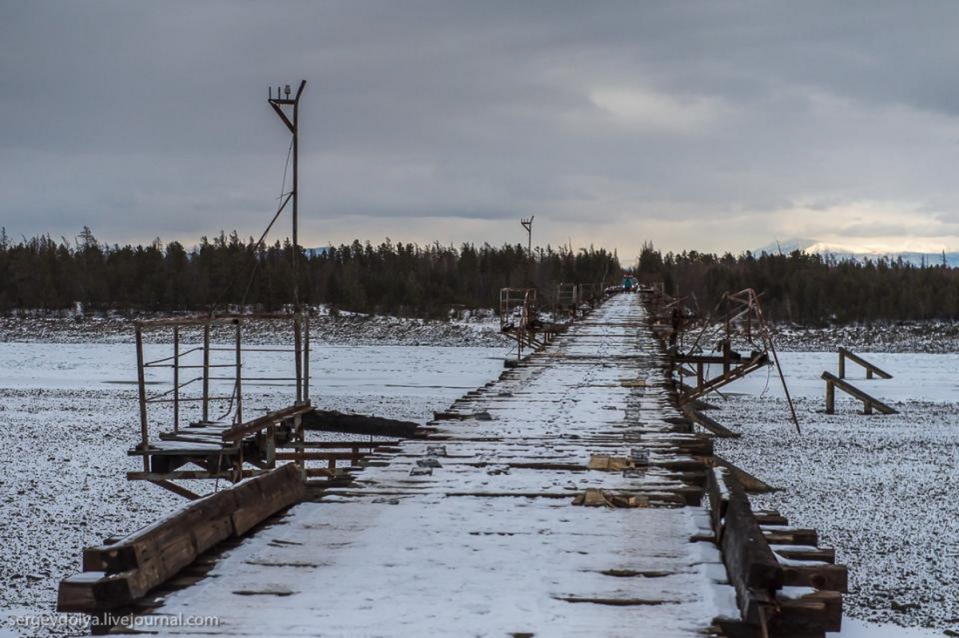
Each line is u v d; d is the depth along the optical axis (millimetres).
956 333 67750
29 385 35344
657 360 19891
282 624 4273
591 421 11109
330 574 5043
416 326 65938
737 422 25359
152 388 34125
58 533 14070
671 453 8859
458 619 4367
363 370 41000
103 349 55844
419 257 115438
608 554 5434
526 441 9594
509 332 30250
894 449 21156
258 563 5234
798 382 36688
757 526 4738
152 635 4117
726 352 21188
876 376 39656
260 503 6105
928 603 10508
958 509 15258
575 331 29500
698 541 5703
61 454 20562
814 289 86500
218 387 33906
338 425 20969
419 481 7496
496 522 6176
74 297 82812
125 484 17500
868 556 12484
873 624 9727
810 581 4750
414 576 5020
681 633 4191
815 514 14906
